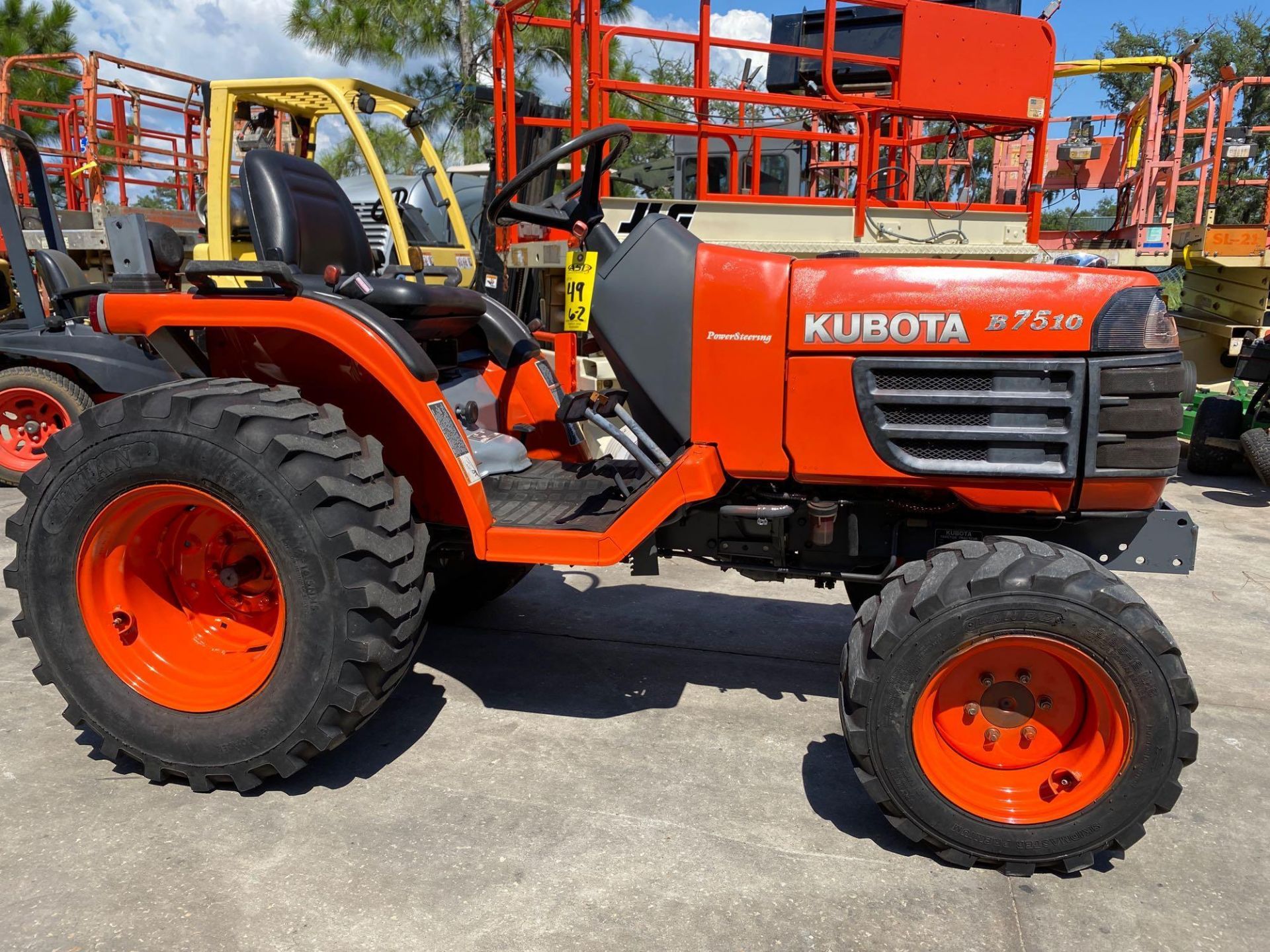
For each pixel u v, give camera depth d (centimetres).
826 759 250
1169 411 210
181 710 226
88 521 224
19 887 188
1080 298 209
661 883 194
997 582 193
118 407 222
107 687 228
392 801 224
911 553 247
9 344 533
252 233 304
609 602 374
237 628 247
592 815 219
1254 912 191
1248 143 784
